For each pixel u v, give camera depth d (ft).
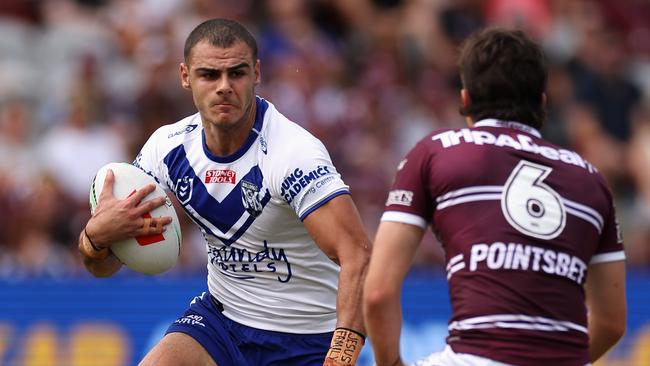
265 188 48.98
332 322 52.01
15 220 97.71
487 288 38.37
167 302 88.22
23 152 106.63
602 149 116.67
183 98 107.04
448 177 39.29
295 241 50.14
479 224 38.83
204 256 95.71
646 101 128.36
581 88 122.31
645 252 106.73
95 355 86.99
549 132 115.44
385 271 38.86
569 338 38.32
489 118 41.04
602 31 132.67
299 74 111.24
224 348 51.78
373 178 106.11
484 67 40.93
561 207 39.27
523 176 39.40
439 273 96.37
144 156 52.06
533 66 40.81
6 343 86.38
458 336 38.68
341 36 125.49
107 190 49.73
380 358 39.42
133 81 112.06
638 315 91.86
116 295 87.71
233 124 47.70
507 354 37.78
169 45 114.42
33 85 117.19
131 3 124.47
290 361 51.52
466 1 131.03
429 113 117.19
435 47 125.08
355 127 110.73
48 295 87.20
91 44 121.29
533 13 131.13
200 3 123.13
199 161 50.14
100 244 49.34
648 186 116.78
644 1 150.92
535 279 38.34
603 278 40.86
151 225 49.34
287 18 122.11
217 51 47.26
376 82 117.91
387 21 127.54
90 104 106.73
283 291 51.11
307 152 48.39
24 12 129.29
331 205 47.39
